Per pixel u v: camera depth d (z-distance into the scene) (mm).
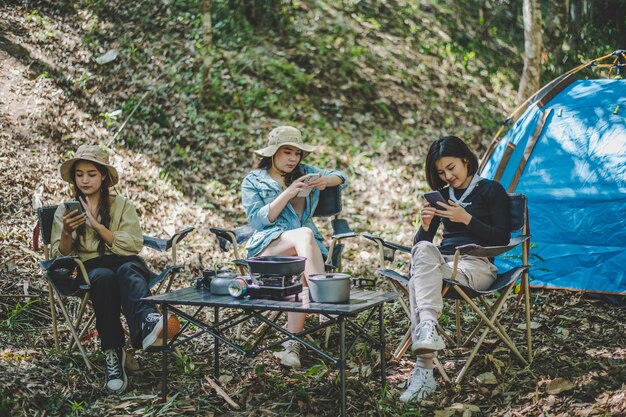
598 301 4660
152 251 5520
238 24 9109
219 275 3203
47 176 6012
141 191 6305
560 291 4816
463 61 10062
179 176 6730
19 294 4297
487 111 9219
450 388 3186
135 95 7473
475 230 3430
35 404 2990
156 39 8375
